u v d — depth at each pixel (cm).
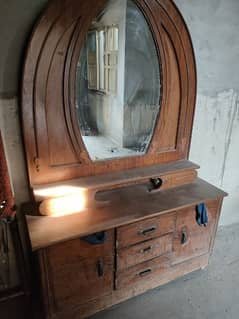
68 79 124
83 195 136
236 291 167
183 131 164
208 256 178
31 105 120
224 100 180
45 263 122
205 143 188
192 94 157
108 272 141
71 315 141
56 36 115
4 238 146
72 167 139
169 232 150
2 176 121
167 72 145
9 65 115
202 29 152
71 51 120
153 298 162
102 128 141
